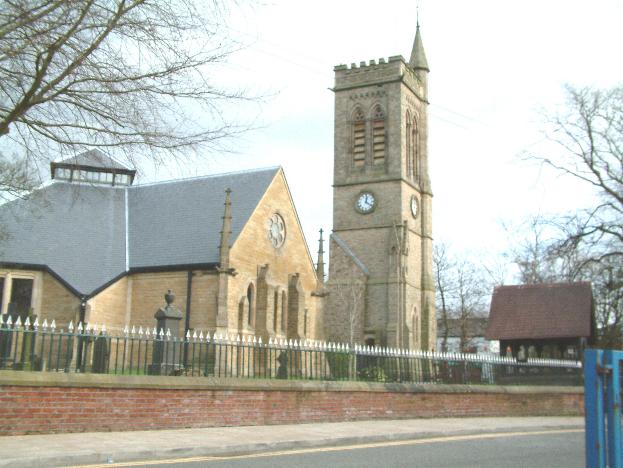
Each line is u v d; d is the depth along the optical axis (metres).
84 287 39.81
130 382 18.05
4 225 37.69
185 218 45.25
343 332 68.19
